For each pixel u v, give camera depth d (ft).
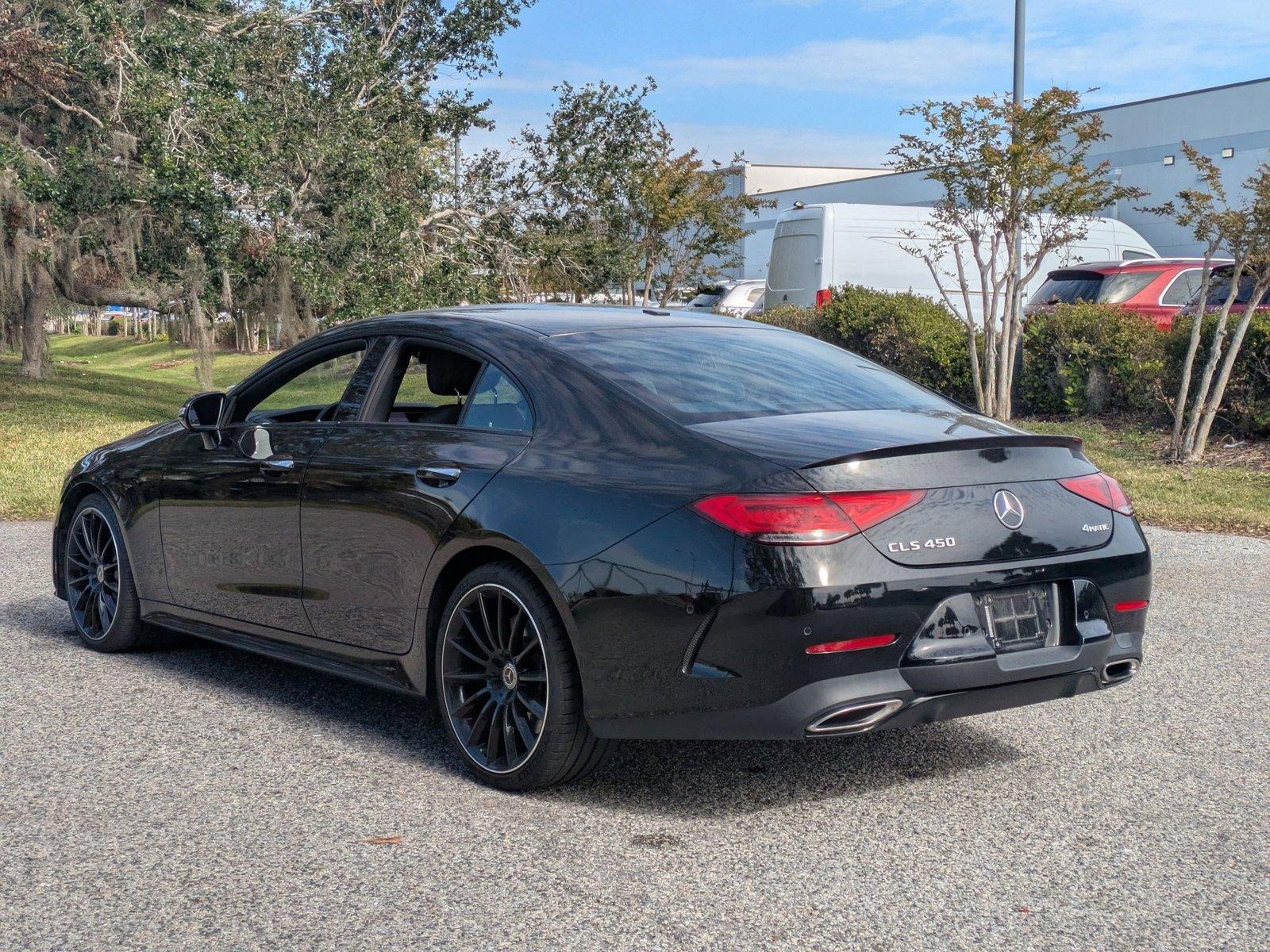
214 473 16.56
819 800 12.53
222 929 9.62
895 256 66.54
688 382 13.32
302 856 11.03
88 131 65.16
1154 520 31.27
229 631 16.67
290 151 58.39
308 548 15.07
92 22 61.52
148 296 71.41
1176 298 50.70
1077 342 46.37
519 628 12.60
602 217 75.25
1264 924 9.75
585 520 12.01
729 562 11.09
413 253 63.87
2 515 32.53
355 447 14.75
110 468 18.53
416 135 70.28
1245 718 15.44
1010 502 12.00
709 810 12.25
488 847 11.25
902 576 11.21
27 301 80.02
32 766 13.48
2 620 20.94
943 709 11.57
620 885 10.44
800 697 10.98
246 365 141.49
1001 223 45.19
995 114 43.78
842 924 9.71
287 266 60.03
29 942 9.42
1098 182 43.96
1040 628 12.04
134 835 11.51
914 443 11.54
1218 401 38.32
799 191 148.97
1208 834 11.64
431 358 14.74
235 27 65.92
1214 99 108.06
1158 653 18.78
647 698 11.58
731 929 9.62
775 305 69.82
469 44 71.51
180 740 14.43
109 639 18.53
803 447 11.60
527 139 73.15
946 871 10.75
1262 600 22.52
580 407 12.96
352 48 65.05
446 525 13.16
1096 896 10.27
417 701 16.31
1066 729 15.01
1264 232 36.45
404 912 9.93
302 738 14.56
